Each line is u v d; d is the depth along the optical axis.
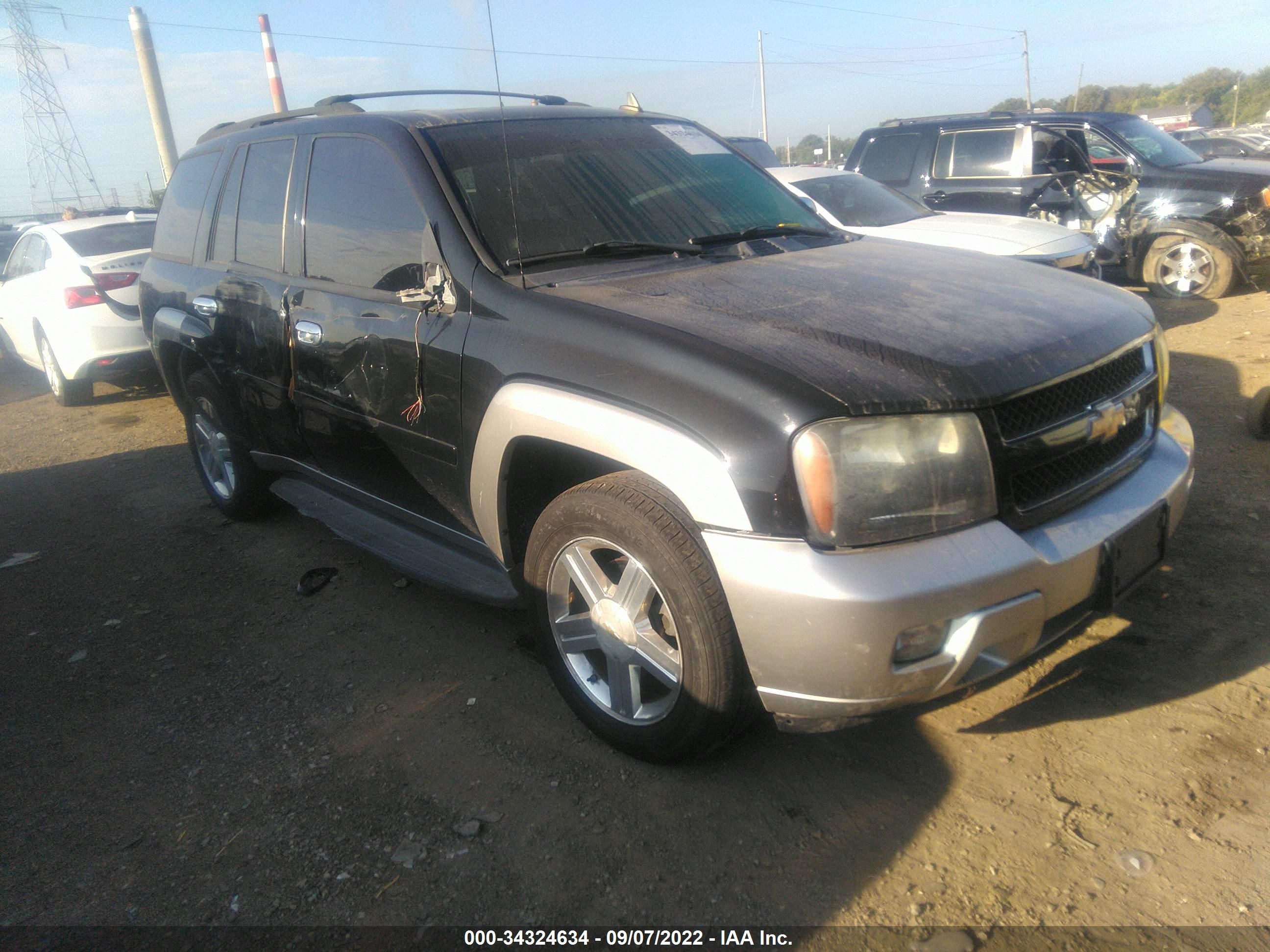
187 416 4.91
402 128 3.27
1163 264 9.00
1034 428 2.26
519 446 2.66
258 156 4.00
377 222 3.25
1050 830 2.30
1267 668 2.87
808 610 2.05
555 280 2.82
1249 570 3.46
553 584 2.74
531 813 2.51
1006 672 2.34
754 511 2.11
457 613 3.71
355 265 3.34
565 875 2.28
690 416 2.21
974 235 7.00
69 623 3.91
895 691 2.10
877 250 3.33
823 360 2.20
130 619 3.88
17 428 7.73
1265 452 4.65
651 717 2.58
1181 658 2.97
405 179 3.15
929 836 2.32
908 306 2.56
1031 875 2.17
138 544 4.74
